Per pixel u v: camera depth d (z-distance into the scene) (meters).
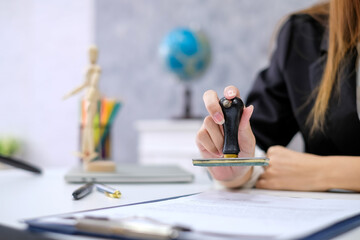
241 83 2.28
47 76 3.02
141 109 2.61
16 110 3.12
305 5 2.12
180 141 1.95
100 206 0.49
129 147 2.64
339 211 0.43
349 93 0.80
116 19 2.71
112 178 0.78
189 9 2.45
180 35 2.20
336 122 0.81
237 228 0.33
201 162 0.50
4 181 0.81
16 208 0.47
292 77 0.91
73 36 2.91
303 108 0.89
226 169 0.66
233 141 0.55
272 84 0.95
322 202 0.50
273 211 0.43
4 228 0.35
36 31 3.05
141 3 2.62
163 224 0.35
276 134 0.93
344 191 0.66
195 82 2.41
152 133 2.03
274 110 0.93
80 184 0.76
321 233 0.33
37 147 3.04
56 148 2.97
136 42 2.63
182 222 0.36
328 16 0.92
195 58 2.19
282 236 0.30
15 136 3.10
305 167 0.67
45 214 0.43
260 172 0.72
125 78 2.67
